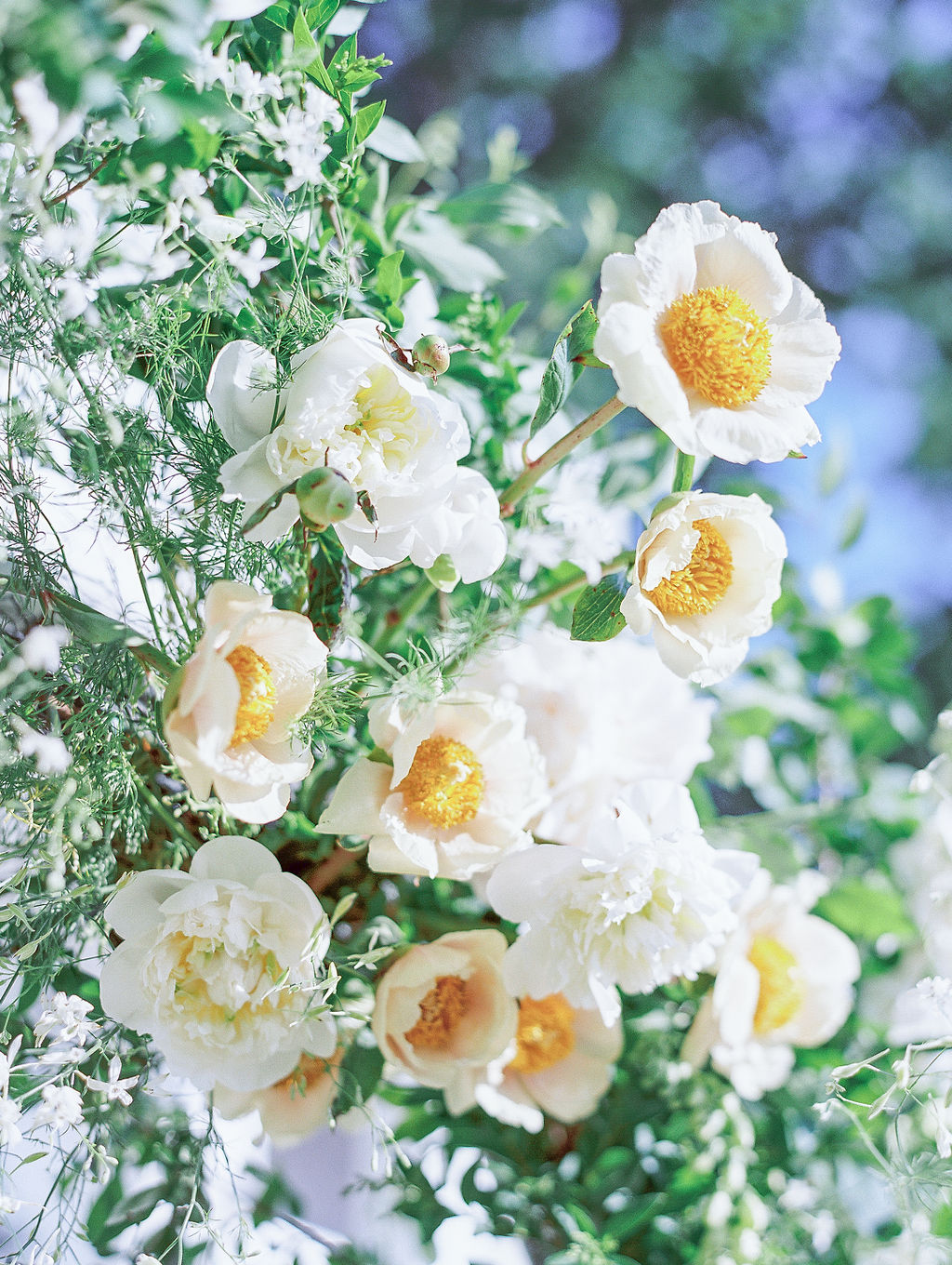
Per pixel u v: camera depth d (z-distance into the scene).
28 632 0.76
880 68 3.33
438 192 0.94
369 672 0.81
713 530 0.75
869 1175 0.89
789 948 0.88
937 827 0.88
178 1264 0.74
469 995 0.80
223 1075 0.73
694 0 3.24
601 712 0.84
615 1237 0.83
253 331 0.75
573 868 0.77
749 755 0.97
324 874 0.82
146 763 0.78
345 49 0.78
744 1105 0.90
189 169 0.72
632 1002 0.88
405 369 0.72
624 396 0.70
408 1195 0.85
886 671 1.02
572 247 3.02
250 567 0.75
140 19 0.63
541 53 3.27
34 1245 0.77
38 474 0.75
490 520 0.74
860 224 3.32
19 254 0.69
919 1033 0.89
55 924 0.75
